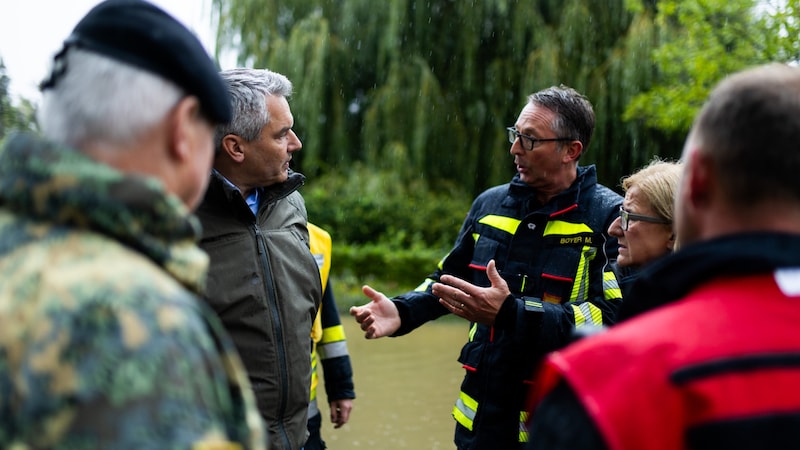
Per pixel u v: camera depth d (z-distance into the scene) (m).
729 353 1.08
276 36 15.27
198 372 1.00
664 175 2.55
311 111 14.75
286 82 2.77
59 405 0.93
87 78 1.14
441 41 15.01
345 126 15.36
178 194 1.23
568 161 3.07
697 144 1.22
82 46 1.16
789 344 1.09
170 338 0.99
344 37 15.19
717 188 1.19
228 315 2.50
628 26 13.96
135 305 0.99
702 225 1.24
